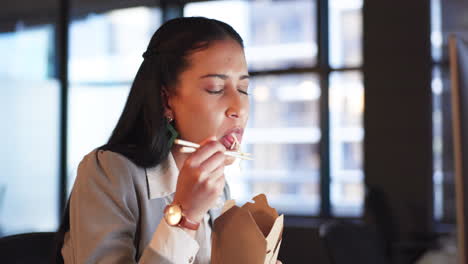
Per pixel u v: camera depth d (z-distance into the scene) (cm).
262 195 88
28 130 497
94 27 521
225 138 92
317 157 497
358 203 488
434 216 462
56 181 510
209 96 91
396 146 469
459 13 460
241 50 95
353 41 486
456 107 97
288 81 499
